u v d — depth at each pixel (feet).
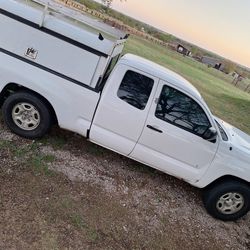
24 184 16.76
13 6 18.63
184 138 19.19
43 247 13.73
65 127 19.67
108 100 18.83
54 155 19.83
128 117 18.92
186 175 20.01
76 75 18.86
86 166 20.10
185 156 19.60
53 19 18.79
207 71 159.63
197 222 19.53
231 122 54.65
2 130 20.21
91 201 17.57
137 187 20.31
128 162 22.16
